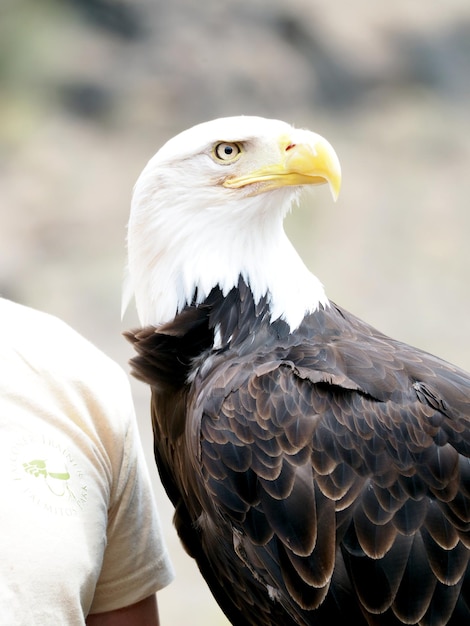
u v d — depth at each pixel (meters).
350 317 7.77
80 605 6.11
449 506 6.64
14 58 27.38
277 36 28.70
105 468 6.48
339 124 27.62
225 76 27.78
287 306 7.42
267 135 7.50
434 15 29.89
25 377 6.40
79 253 22.73
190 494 7.50
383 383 6.85
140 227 7.67
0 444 6.16
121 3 28.41
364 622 6.68
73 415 6.43
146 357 7.49
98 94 27.14
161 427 7.67
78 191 24.42
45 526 6.05
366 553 6.57
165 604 14.70
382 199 24.98
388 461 6.64
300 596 6.71
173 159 7.54
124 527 6.65
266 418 6.75
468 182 25.72
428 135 27.30
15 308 6.78
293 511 6.62
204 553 7.83
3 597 5.86
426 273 23.30
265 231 7.57
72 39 27.97
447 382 7.01
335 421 6.70
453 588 6.59
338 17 29.30
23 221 23.50
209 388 7.05
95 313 20.86
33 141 25.62
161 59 27.86
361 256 23.30
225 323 7.49
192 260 7.58
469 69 29.36
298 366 6.95
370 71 28.69
